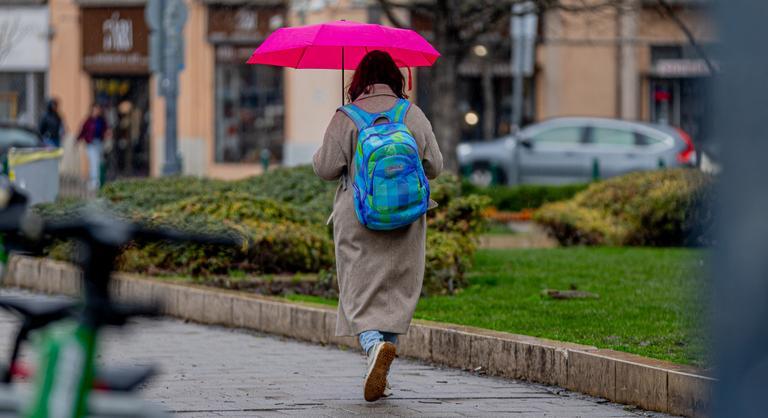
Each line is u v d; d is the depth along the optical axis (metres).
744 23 7.27
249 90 91.31
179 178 44.97
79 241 7.36
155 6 54.44
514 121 77.06
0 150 63.47
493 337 22.12
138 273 33.81
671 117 89.56
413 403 19.19
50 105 75.50
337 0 77.19
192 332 27.77
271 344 25.95
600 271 35.22
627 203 45.97
